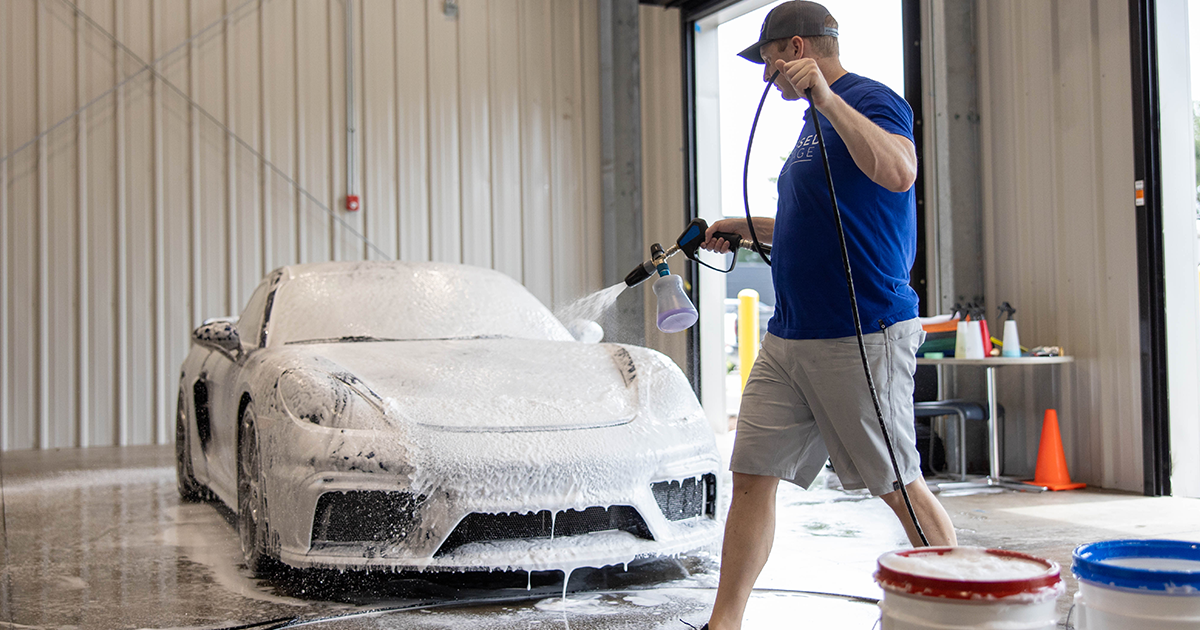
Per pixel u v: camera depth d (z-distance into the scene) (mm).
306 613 2309
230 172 7062
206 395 3641
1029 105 5023
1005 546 3184
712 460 2652
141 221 6793
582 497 2359
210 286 6984
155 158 6840
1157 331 4371
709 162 8219
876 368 1823
